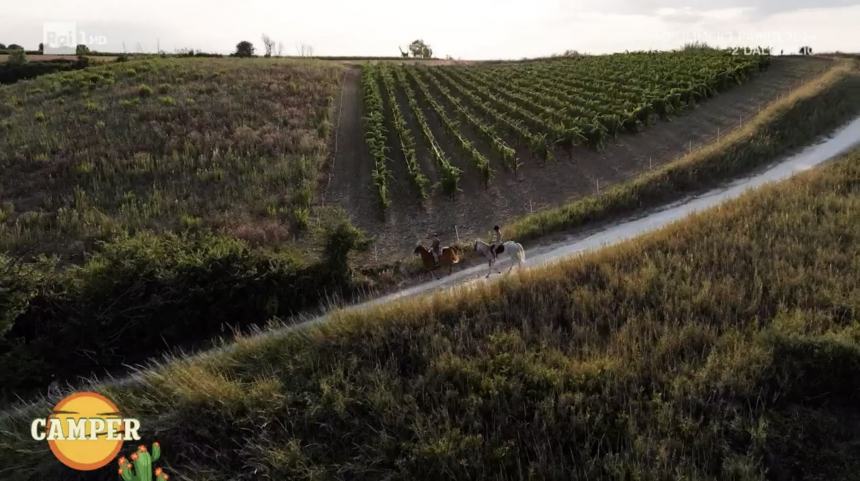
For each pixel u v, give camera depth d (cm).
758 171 2458
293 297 1678
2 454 919
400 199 2498
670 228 1659
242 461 848
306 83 4438
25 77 5247
